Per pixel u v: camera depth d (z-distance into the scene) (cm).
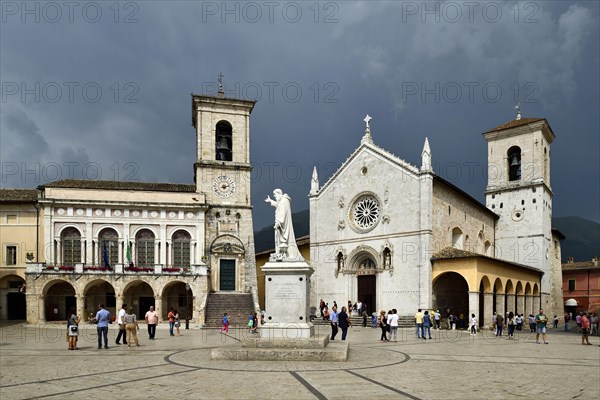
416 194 5362
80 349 2747
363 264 5938
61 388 1513
